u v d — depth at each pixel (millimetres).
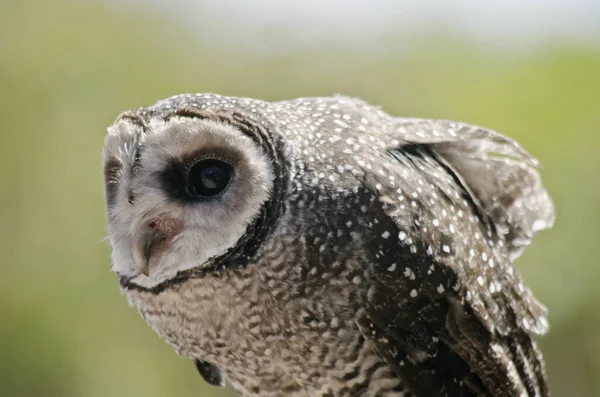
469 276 8828
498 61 27484
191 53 26344
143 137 8062
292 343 8281
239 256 7910
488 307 9023
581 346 20469
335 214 7961
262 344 8344
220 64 26328
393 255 8172
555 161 22453
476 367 8938
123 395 20766
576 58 25781
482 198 9609
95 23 25391
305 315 8094
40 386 20438
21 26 24344
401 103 26156
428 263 8422
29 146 22938
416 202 8508
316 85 26234
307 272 7941
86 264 21891
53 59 24281
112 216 8398
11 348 20469
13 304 21078
